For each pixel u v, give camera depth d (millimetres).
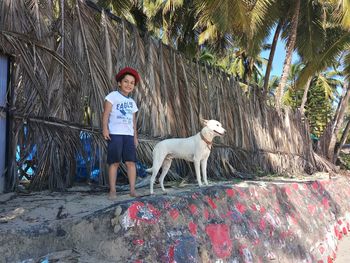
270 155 5879
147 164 3432
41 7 2824
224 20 4621
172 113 3869
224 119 4801
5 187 2494
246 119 5355
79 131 2910
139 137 3400
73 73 2908
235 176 4492
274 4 6211
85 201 2254
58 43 2900
